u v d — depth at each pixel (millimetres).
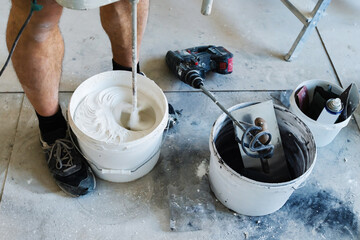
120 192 1393
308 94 1581
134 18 946
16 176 1395
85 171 1352
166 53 1843
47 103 1228
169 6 2098
